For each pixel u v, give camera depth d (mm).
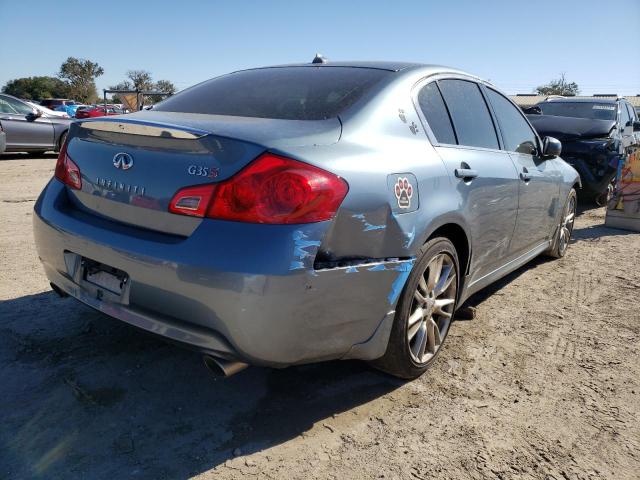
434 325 2955
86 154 2568
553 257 5422
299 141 2203
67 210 2619
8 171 9820
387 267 2385
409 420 2582
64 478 2082
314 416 2572
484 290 4488
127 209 2330
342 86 2789
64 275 2629
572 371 3133
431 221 2637
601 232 6887
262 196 2031
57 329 3246
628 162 6941
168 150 2244
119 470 2146
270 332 2045
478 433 2508
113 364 2906
